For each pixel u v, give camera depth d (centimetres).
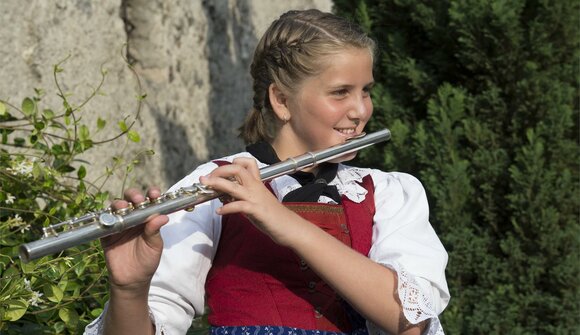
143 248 260
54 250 239
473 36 561
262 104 314
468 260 555
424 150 562
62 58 538
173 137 651
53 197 410
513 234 562
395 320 271
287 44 302
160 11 640
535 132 562
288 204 292
